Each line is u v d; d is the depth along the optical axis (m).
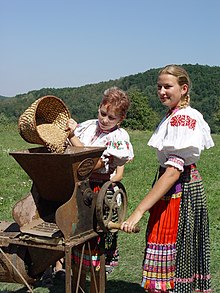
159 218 4.02
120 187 4.16
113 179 4.75
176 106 4.02
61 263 5.55
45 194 4.10
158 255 4.02
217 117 73.75
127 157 4.31
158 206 4.04
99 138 4.30
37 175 3.94
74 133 4.47
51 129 4.11
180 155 3.89
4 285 5.43
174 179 3.87
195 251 4.12
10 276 4.03
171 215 4.00
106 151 4.23
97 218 3.91
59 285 5.42
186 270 4.05
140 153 17.91
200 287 4.17
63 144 4.07
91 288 4.25
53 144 3.93
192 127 3.88
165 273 4.01
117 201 4.38
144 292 5.23
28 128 3.84
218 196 10.38
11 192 10.59
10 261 3.95
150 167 14.45
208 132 4.09
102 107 4.23
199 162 15.77
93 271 4.18
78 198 3.79
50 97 4.00
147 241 4.11
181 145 3.83
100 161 4.18
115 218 4.30
